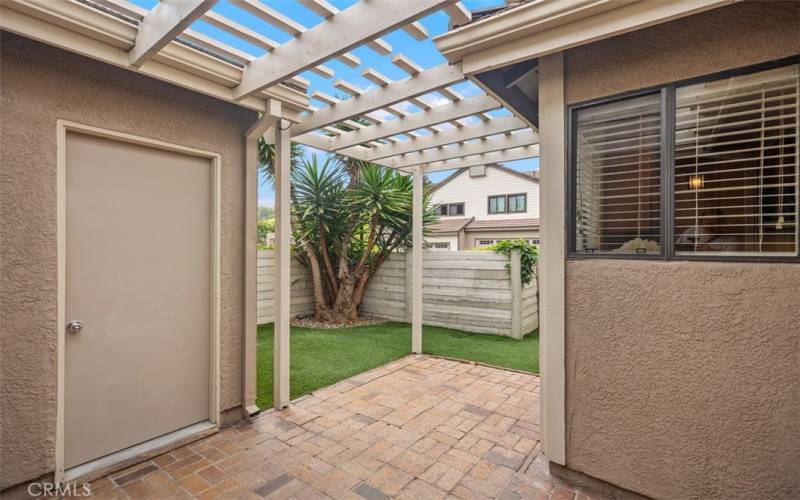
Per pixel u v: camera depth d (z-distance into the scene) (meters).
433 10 1.75
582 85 2.21
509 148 4.37
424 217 7.00
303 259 7.29
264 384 3.92
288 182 3.44
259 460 2.52
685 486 1.94
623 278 2.09
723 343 1.83
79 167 2.36
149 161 2.68
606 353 2.14
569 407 2.28
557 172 2.29
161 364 2.73
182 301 2.86
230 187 3.10
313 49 2.23
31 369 2.12
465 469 2.42
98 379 2.43
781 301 1.71
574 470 2.28
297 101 3.18
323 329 6.39
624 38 2.09
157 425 2.71
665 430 1.98
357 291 7.16
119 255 2.53
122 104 2.47
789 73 1.73
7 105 2.04
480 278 6.12
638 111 2.10
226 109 3.07
